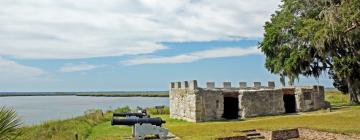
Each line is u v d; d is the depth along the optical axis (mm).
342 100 51031
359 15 26188
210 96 33156
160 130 20547
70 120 31391
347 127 21375
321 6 38938
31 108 84375
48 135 24125
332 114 30047
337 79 45594
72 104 113062
